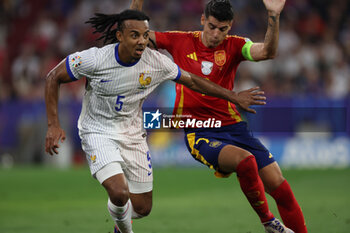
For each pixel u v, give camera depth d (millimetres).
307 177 42219
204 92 18906
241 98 18688
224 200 32000
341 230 22516
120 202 17297
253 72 60281
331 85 61844
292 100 49594
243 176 17984
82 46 67062
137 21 17109
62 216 26969
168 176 44250
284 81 61062
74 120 52781
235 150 18328
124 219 18156
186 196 33844
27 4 72875
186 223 24719
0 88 62719
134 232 22781
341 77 62719
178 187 38125
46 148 17734
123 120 18672
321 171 45875
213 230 23016
